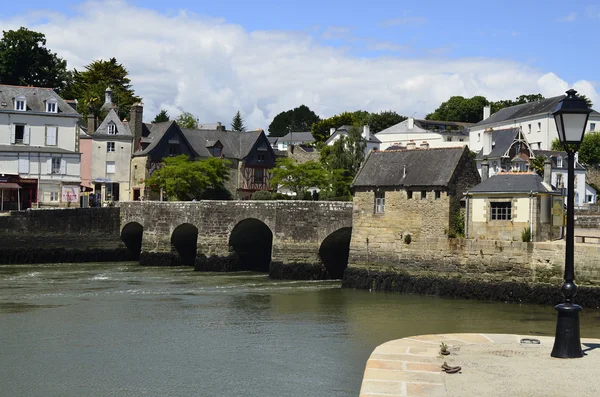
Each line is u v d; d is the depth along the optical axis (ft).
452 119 445.37
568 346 57.00
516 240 121.70
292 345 89.15
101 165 253.24
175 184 231.50
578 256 113.19
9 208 212.02
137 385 71.46
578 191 252.42
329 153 263.29
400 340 64.64
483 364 54.85
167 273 167.53
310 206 155.74
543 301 116.57
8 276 157.48
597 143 273.95
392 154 143.23
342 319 106.93
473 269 125.29
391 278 136.05
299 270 155.63
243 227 173.27
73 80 345.92
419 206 133.39
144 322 104.22
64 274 162.81
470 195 127.44
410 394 47.14
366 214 141.08
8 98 220.02
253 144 271.08
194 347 88.02
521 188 121.60
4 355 83.35
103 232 195.62
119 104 321.52
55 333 95.86
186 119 392.88
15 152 214.28
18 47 299.38
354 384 71.41
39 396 68.13
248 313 112.16
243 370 76.89
